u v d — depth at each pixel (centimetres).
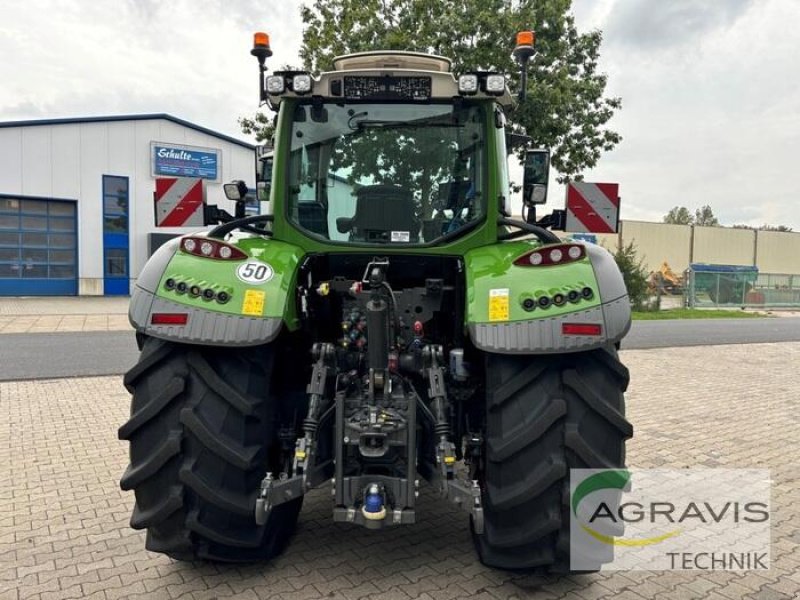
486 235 328
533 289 273
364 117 334
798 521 383
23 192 2008
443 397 284
